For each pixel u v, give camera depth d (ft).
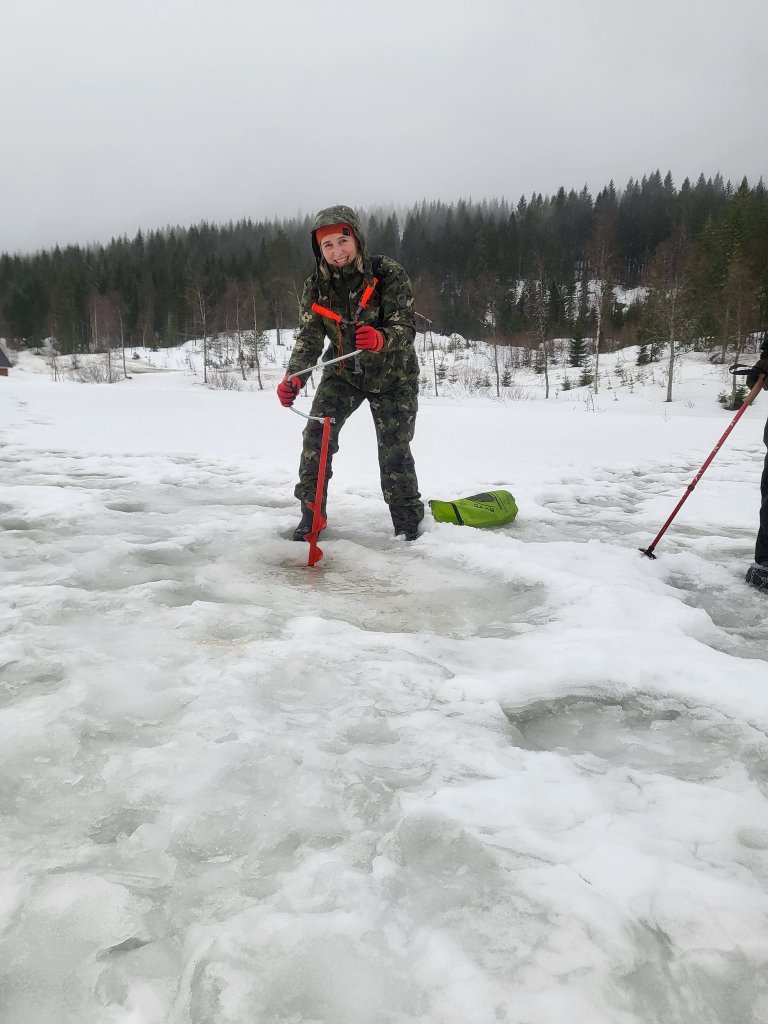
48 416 36.27
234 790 4.34
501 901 3.46
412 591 9.20
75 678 5.79
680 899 3.47
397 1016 2.84
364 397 12.01
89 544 10.80
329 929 3.26
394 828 4.03
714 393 99.66
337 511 14.40
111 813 4.12
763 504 9.67
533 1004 2.89
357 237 10.77
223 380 126.00
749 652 7.29
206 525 12.32
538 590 9.05
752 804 4.41
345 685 5.96
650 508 16.14
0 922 3.28
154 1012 2.85
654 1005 2.91
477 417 48.83
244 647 6.61
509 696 5.89
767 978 3.06
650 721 5.68
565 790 4.46
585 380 117.08
